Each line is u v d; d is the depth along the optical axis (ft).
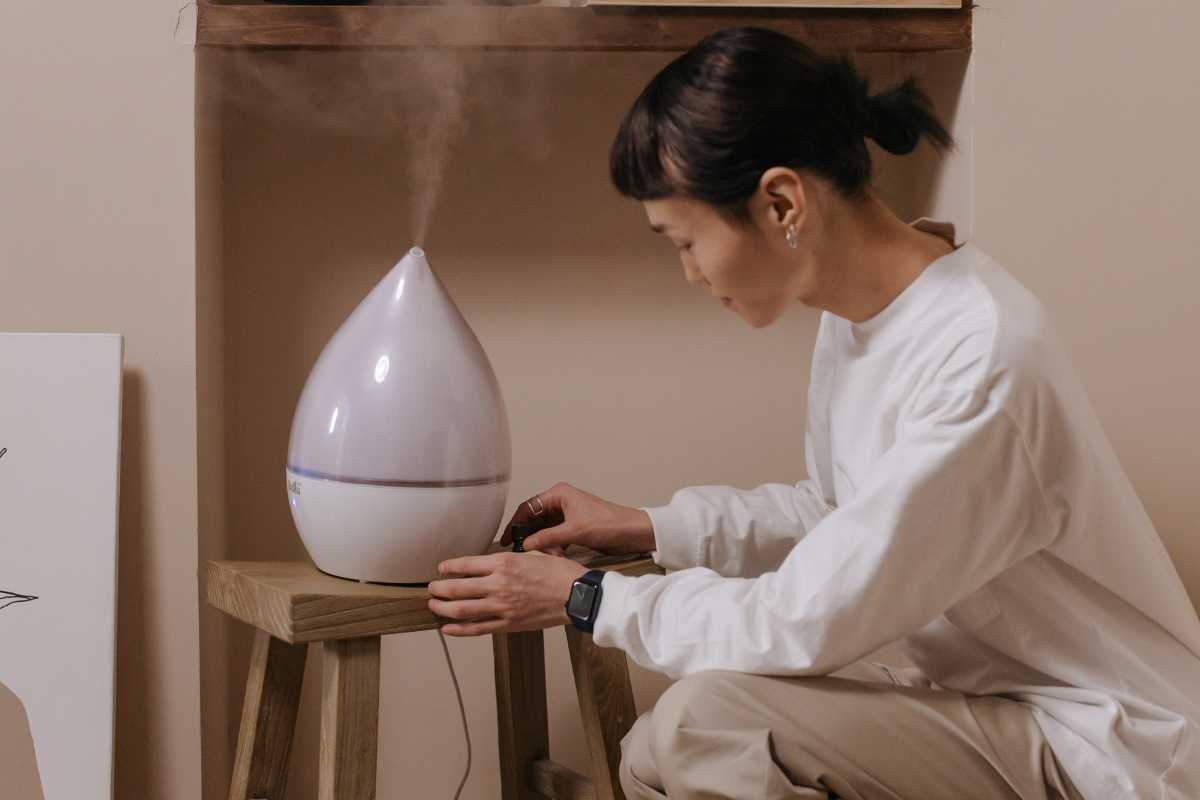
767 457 6.01
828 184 3.43
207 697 5.00
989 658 3.76
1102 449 3.48
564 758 5.91
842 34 5.02
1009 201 5.38
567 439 5.84
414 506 3.67
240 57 5.44
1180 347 5.56
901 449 3.35
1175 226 5.51
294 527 5.66
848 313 3.69
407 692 5.77
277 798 4.17
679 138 3.32
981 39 5.30
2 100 4.64
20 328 4.67
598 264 5.83
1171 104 5.48
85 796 4.52
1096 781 3.40
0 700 4.50
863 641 3.36
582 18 4.85
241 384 5.60
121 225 4.71
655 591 3.55
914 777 3.46
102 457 4.59
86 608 4.57
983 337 3.35
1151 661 3.55
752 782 3.34
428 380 3.72
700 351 5.94
